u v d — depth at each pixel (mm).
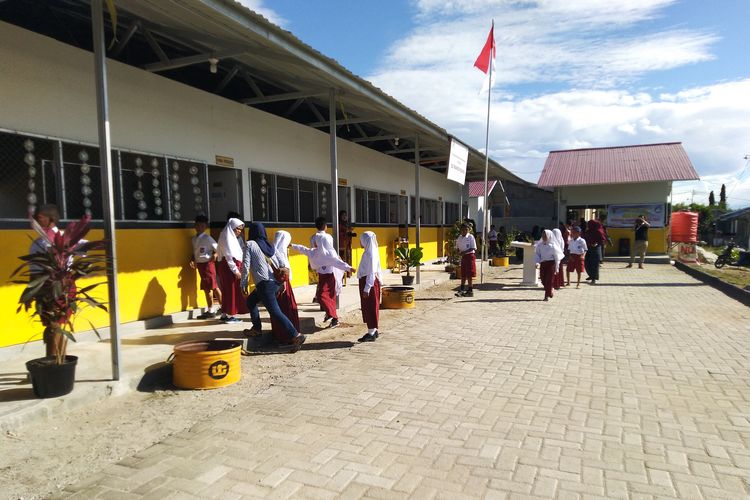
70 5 6320
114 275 4848
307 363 6113
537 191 32500
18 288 5586
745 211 34438
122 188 7047
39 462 3564
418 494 3150
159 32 6812
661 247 22547
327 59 6973
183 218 8055
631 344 7027
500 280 15109
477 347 6863
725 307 10117
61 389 4434
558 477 3344
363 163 14219
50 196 6117
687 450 3732
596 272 14023
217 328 7184
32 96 5844
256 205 9805
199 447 3820
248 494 3156
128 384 4996
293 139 10914
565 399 4840
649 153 24359
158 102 7547
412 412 4512
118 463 3564
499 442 3887
